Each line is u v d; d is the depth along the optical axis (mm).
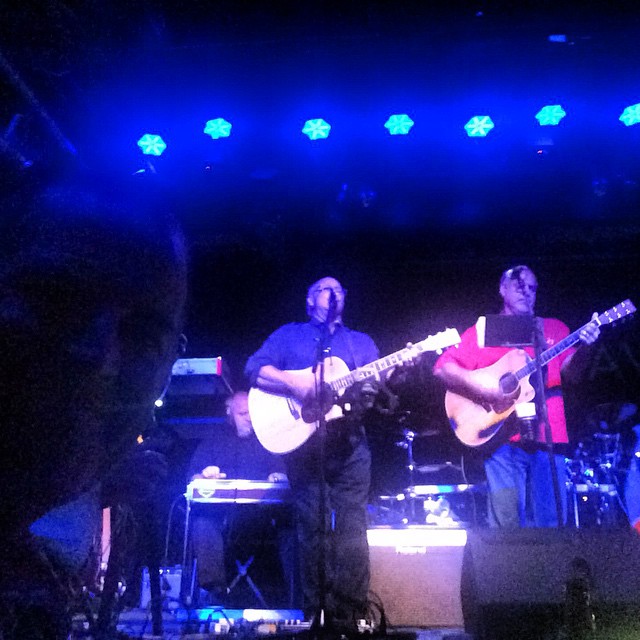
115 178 606
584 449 5285
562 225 6664
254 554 4348
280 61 5633
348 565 3320
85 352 531
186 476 4430
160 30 4812
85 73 3770
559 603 2062
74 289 537
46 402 526
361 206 6586
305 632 2520
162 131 5875
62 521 654
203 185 6207
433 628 3477
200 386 4246
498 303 7113
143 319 574
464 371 3996
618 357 5574
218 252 6691
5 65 3186
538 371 3455
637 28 5309
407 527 3650
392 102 5945
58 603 609
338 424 3473
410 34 5473
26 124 3250
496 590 2096
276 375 3611
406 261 7004
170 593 4125
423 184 6574
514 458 3836
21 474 535
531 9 5312
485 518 5371
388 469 5566
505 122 5992
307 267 7066
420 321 7180
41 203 556
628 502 4957
